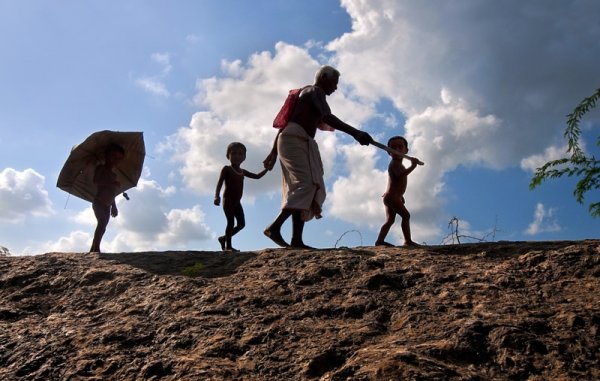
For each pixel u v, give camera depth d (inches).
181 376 151.0
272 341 164.6
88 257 244.2
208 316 181.3
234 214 317.4
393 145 268.4
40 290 215.3
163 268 225.9
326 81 250.1
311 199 239.9
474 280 191.8
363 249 234.2
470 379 139.5
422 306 176.9
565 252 201.0
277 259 224.5
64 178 280.4
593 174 197.6
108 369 159.5
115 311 192.7
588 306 166.9
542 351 148.9
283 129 247.3
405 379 137.3
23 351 171.5
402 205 264.8
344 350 156.9
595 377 138.9
